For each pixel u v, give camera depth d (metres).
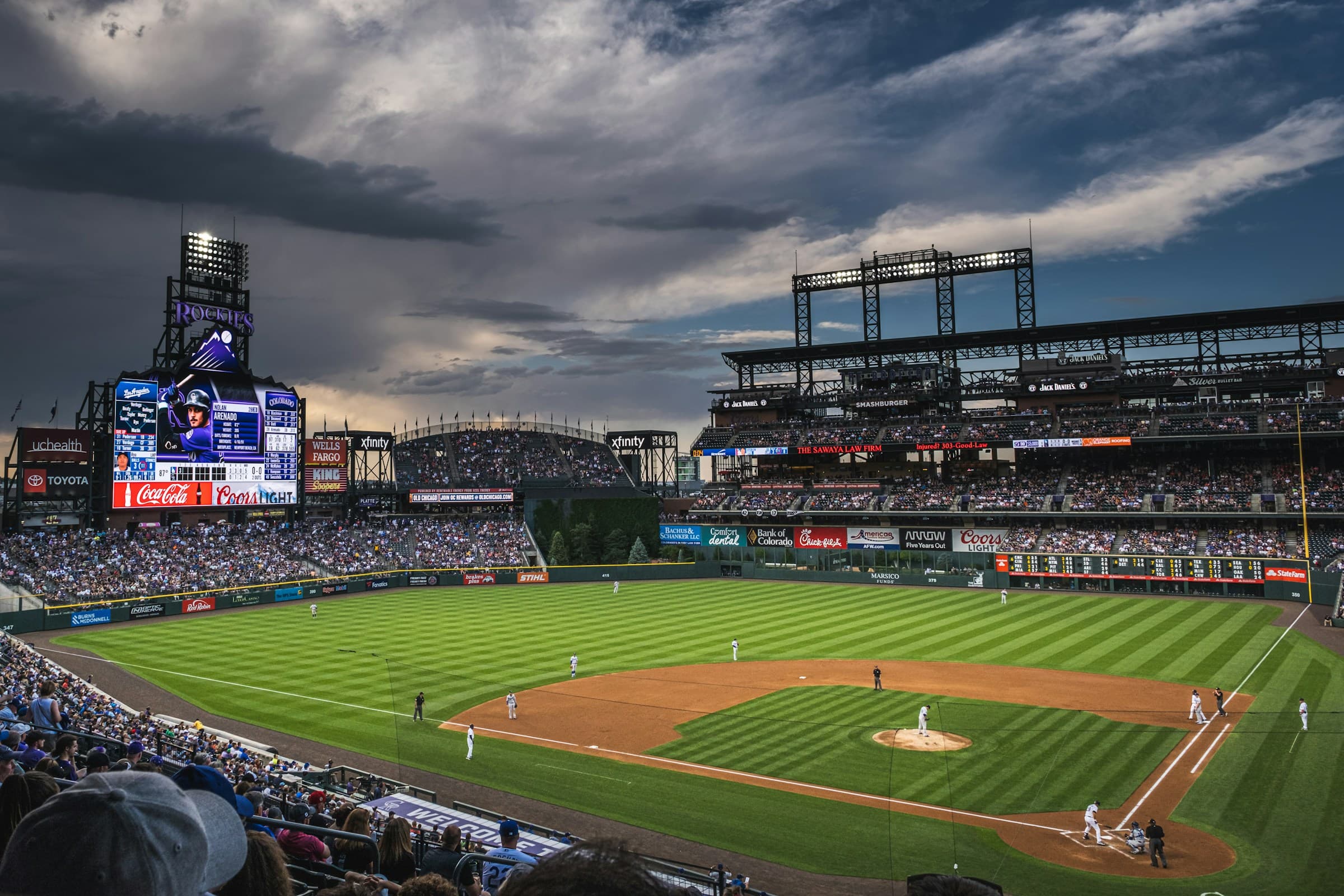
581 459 135.62
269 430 99.75
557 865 2.19
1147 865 24.61
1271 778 30.55
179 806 2.87
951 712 40.25
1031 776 31.02
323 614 80.81
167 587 82.94
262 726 44.25
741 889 19.28
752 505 116.62
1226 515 89.69
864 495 110.88
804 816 30.80
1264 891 23.36
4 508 87.69
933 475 114.56
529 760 37.75
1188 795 29.36
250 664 58.75
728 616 78.56
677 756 38.25
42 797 4.97
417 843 21.91
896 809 29.94
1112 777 30.84
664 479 143.25
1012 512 99.19
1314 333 100.25
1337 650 57.91
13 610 71.88
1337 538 85.31
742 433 122.06
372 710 46.66
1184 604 79.44
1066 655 58.88
